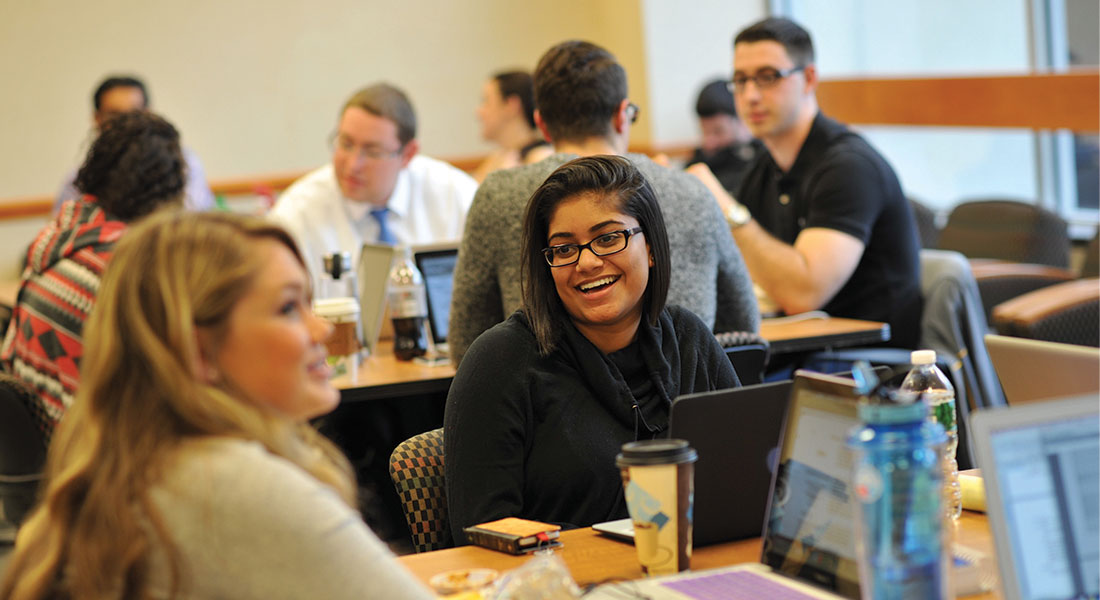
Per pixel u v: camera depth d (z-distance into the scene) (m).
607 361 2.04
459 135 7.93
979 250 5.10
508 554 1.70
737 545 1.71
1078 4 5.47
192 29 7.44
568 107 3.06
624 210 2.01
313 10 7.62
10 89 7.17
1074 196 5.73
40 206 7.00
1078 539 1.28
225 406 1.24
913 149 6.78
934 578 1.20
